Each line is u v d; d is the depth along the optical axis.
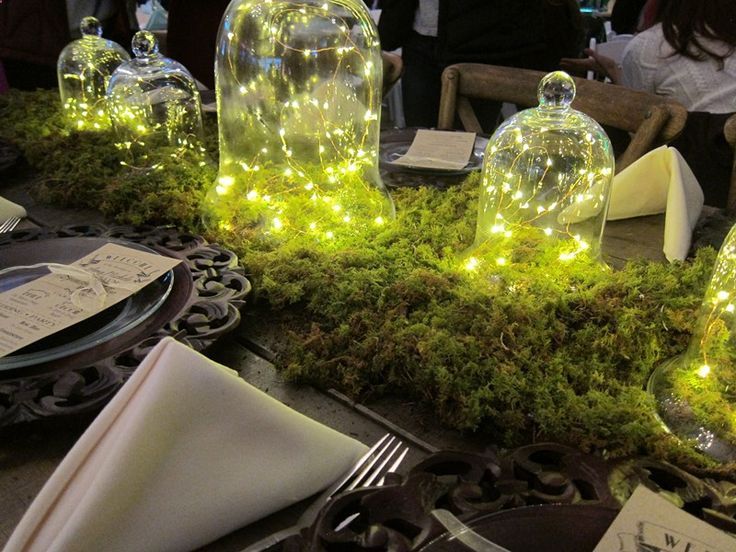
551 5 1.68
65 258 0.70
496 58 1.73
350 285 0.67
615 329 0.62
